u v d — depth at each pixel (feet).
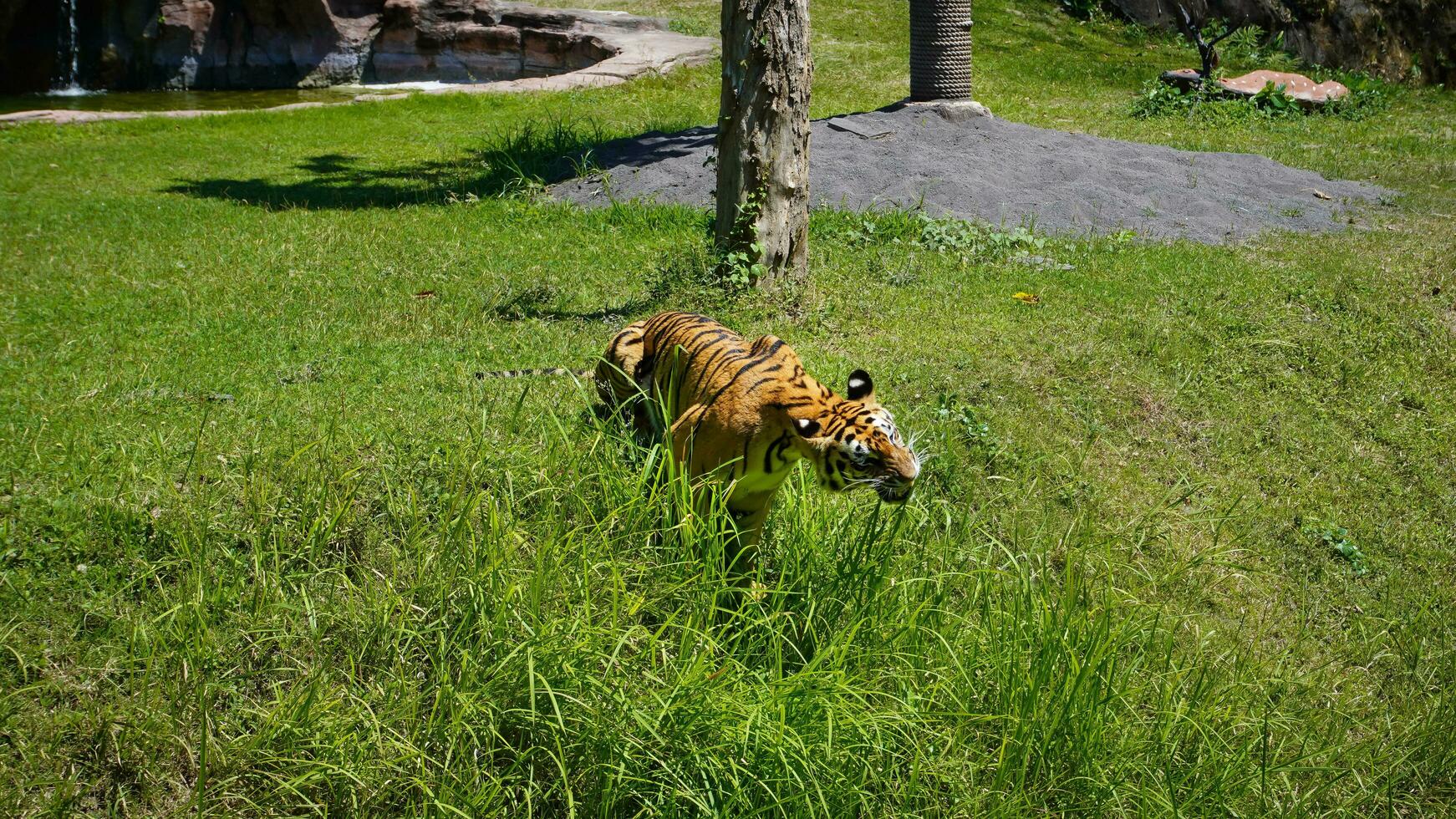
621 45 66.90
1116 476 21.13
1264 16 71.10
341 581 15.43
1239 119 53.11
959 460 20.06
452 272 28.76
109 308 24.66
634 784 12.85
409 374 21.45
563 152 42.50
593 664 13.44
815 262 30.45
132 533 15.67
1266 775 14.83
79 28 71.46
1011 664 14.32
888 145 41.83
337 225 33.12
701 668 13.02
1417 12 72.13
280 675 14.25
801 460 16.87
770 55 26.05
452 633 14.30
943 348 24.88
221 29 73.05
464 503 16.17
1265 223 36.24
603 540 14.79
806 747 12.84
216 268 28.09
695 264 28.37
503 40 72.18
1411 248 33.17
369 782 12.81
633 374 18.22
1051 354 24.91
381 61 74.54
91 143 46.34
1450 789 15.67
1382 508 21.33
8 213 33.01
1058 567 18.44
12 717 13.08
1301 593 19.19
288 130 50.39
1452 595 19.30
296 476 16.89
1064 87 60.80
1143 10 73.56
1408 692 17.33
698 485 15.23
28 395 19.62
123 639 14.21
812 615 15.20
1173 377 24.50
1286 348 26.05
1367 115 56.59
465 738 13.19
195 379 20.81
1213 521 20.22
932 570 16.53
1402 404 24.59
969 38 45.73
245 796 12.66
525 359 22.70
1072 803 14.01
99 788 12.86
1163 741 14.55
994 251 31.99
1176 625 16.51
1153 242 33.91
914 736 14.03
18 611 14.30
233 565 15.29
